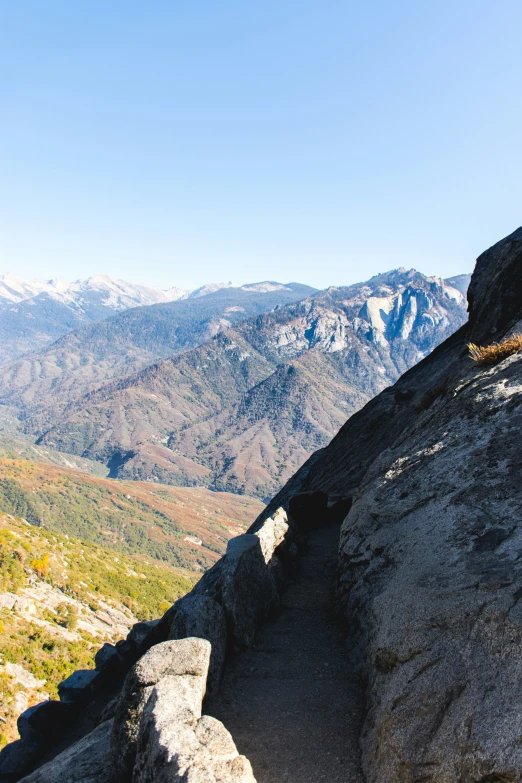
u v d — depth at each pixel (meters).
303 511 19.48
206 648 7.93
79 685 15.55
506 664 4.93
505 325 19.31
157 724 5.99
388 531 9.14
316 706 7.55
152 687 7.17
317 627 10.45
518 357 11.45
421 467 10.00
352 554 10.21
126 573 129.50
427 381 26.62
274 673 8.70
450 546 7.26
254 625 10.38
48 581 94.81
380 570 8.77
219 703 7.82
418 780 4.93
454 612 5.91
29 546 104.25
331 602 11.45
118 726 6.94
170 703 6.34
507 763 4.18
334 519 19.47
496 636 5.22
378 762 5.61
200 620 8.99
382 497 10.22
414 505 9.09
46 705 14.45
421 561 7.44
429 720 5.25
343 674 8.38
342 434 30.97
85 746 8.42
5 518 124.44
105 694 15.59
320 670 8.62
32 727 13.91
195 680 7.32
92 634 78.56
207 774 5.18
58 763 8.20
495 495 7.66
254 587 11.08
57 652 64.44
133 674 7.44
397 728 5.53
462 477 8.63
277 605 11.74
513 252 20.94
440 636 5.88
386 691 6.18
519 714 4.44
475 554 6.73
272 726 7.15
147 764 5.78
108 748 7.95
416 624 6.27
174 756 5.44
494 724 4.54
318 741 6.73
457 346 27.81
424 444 10.79
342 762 6.24
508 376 10.73
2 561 91.06
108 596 102.75
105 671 16.12
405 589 7.02
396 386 32.09
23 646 61.84
